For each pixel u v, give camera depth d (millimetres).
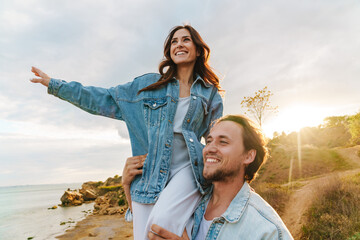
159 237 1456
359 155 23625
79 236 17797
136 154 2082
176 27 2322
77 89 2064
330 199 8039
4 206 52438
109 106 2146
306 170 23562
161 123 2002
